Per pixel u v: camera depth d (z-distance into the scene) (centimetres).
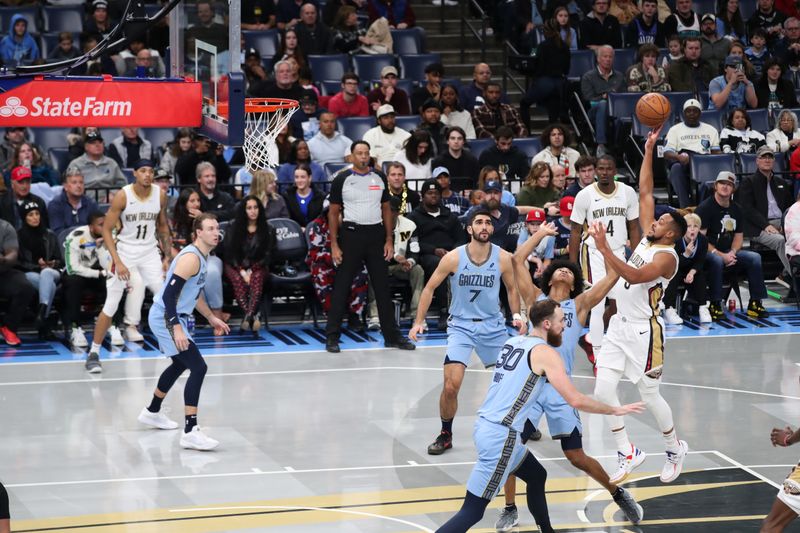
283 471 1121
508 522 987
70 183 1612
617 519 1010
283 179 1805
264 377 1449
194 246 1184
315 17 2209
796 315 1784
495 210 1652
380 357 1549
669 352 1584
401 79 2172
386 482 1095
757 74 2248
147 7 2119
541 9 2392
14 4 2272
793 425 1274
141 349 1564
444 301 1683
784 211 1855
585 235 1388
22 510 1016
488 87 2055
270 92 1953
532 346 882
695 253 1703
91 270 1561
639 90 2144
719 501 1053
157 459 1154
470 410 1323
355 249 1559
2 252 1560
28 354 1540
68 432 1234
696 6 2466
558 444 1218
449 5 2539
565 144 1927
